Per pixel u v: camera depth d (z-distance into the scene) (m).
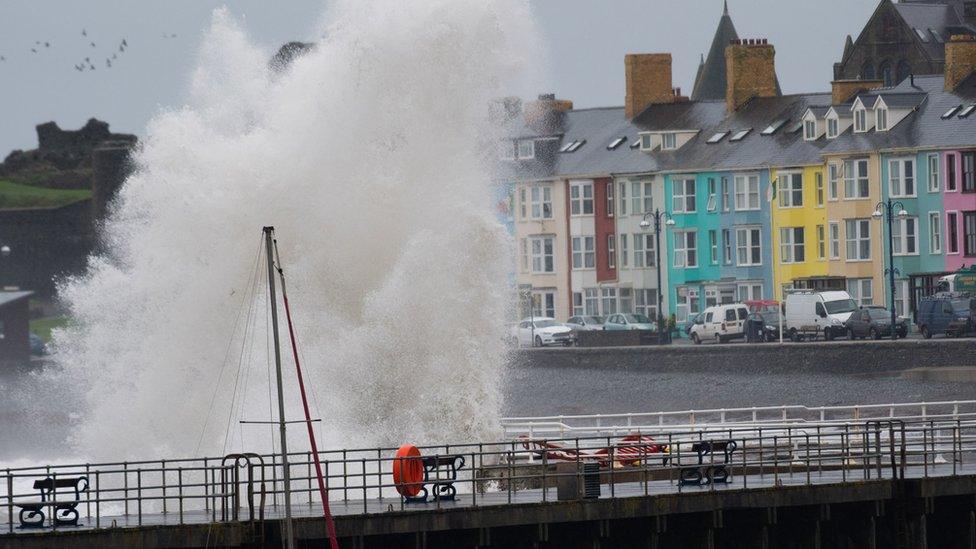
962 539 98.00
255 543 80.88
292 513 84.19
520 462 106.25
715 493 89.75
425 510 83.25
